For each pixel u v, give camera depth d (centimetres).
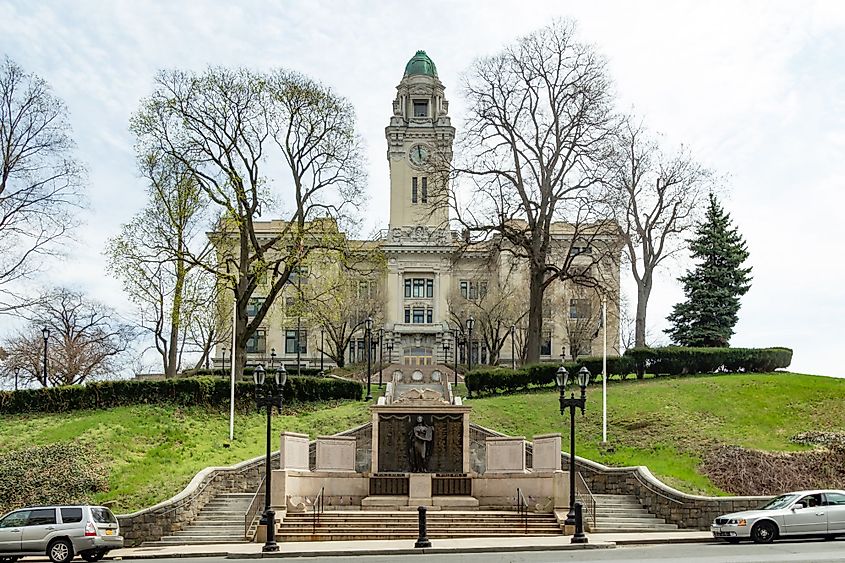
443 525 3056
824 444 3828
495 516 3139
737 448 3769
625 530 3073
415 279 9944
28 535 2623
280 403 2897
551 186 5497
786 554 2173
